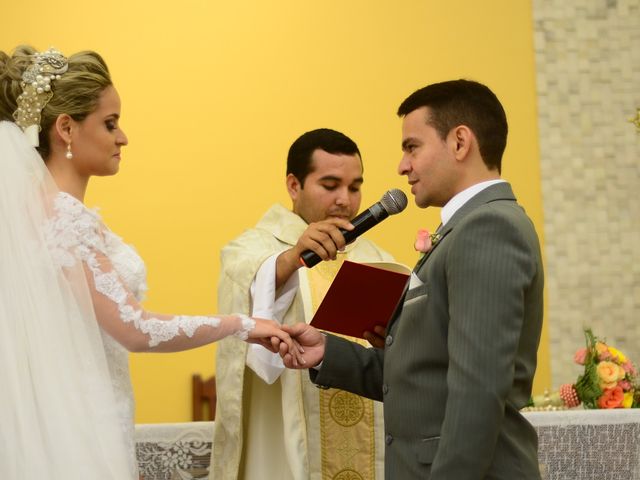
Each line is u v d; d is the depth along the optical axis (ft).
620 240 23.00
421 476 10.43
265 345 12.10
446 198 11.14
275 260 13.02
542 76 23.12
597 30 23.27
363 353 12.31
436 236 10.84
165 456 14.25
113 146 11.53
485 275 9.87
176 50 22.54
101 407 10.57
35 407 10.41
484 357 9.65
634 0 23.35
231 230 22.36
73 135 11.34
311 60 22.77
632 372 16.53
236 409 13.23
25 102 11.25
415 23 23.00
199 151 22.44
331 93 22.74
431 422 10.47
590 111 23.16
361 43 22.88
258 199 22.48
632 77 23.26
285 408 13.21
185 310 22.17
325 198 13.85
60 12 22.30
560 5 23.26
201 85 22.56
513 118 23.04
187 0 22.63
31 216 10.75
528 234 10.22
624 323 22.86
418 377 10.61
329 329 12.35
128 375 11.40
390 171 22.65
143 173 22.29
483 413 9.55
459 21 23.08
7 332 10.51
